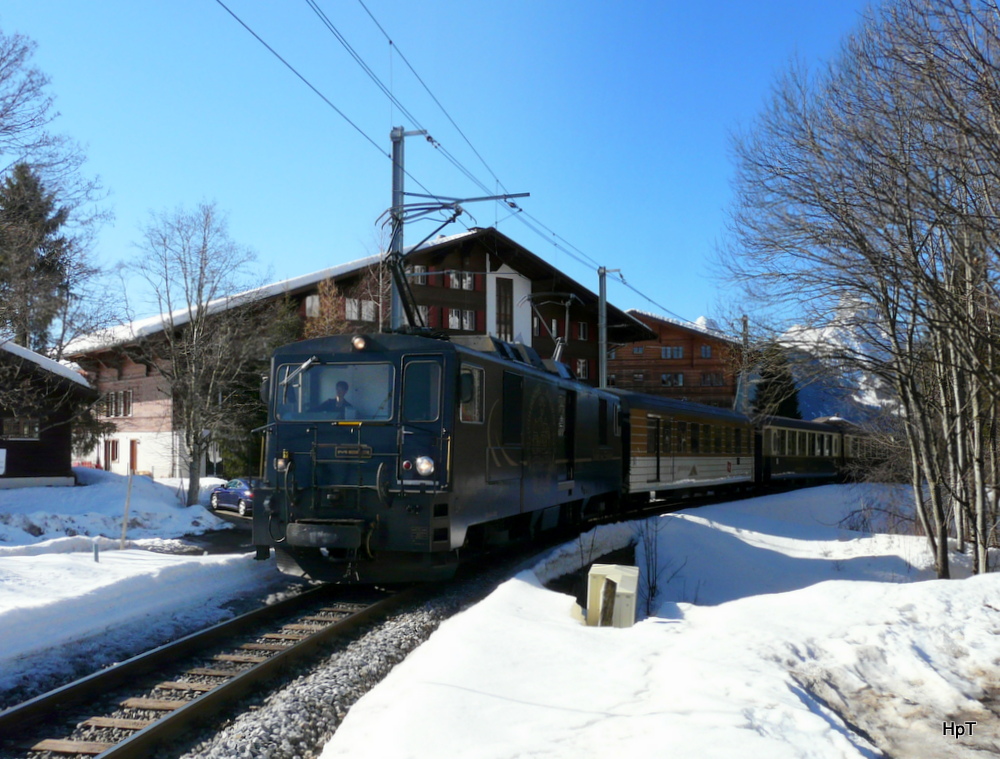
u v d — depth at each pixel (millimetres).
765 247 13641
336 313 31062
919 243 12336
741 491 29281
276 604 8602
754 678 5254
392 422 9359
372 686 6195
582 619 7336
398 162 15516
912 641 6617
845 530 23172
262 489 9703
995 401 14812
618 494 18703
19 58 15586
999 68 9742
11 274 17078
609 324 47125
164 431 35062
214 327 25031
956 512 18594
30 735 5195
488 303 41688
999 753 4617
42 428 23922
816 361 14109
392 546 9125
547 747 4078
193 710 5367
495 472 10539
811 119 12906
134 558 10484
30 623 7020
